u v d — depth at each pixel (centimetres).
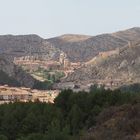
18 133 8375
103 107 8588
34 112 8888
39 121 8331
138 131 4603
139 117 5009
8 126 8494
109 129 4919
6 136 8162
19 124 8544
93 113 8388
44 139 5409
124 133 4588
